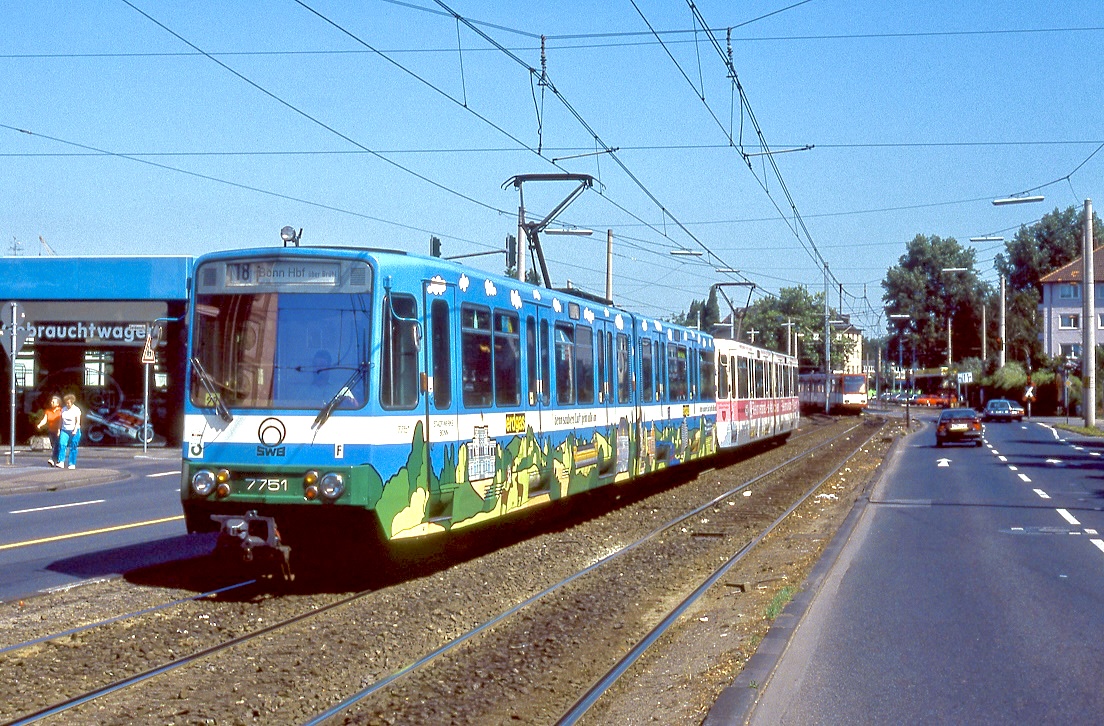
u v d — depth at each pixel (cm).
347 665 864
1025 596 1135
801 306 11650
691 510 2044
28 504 2053
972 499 2244
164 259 3559
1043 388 8744
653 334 2255
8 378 3688
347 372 1149
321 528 1155
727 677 797
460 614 1072
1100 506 2097
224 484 1159
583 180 2456
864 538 1619
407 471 1182
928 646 908
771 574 1302
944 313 12069
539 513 1745
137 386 3656
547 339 1616
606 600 1164
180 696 768
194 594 1145
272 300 1176
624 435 2009
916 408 11038
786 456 3591
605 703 768
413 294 1212
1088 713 718
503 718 734
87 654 884
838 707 730
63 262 3591
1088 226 5188
